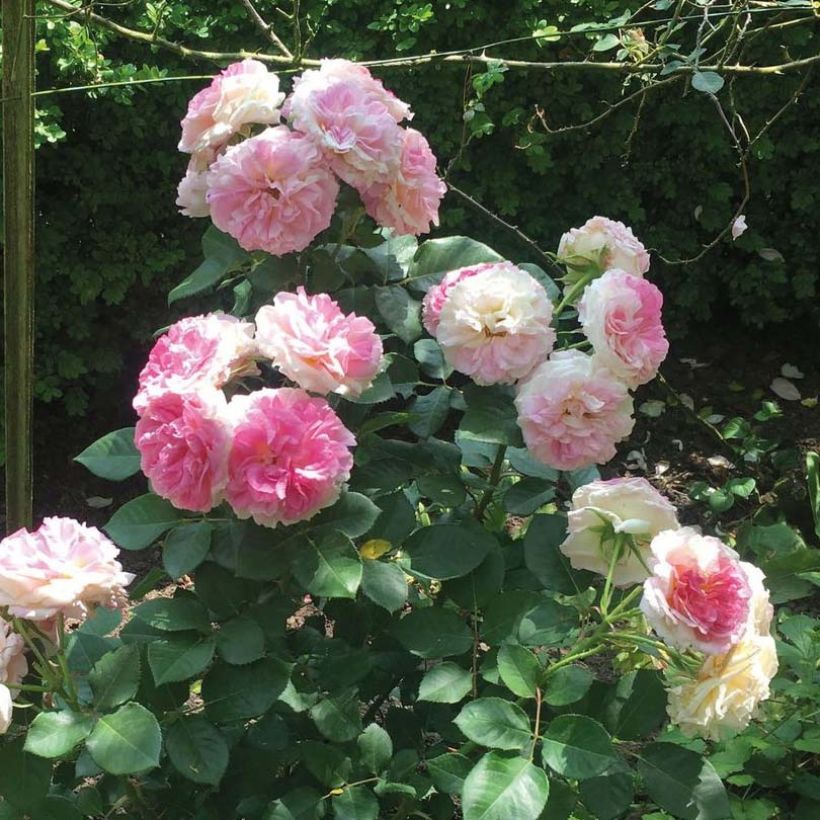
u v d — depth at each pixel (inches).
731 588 46.4
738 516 133.6
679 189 147.9
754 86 137.6
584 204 144.6
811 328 164.1
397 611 62.8
